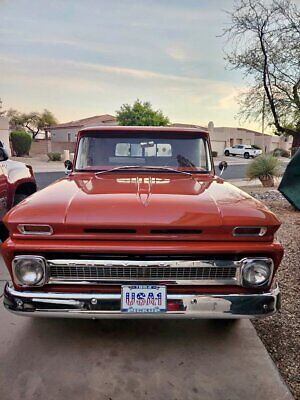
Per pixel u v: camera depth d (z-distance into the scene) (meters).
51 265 2.39
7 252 2.41
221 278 2.42
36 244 2.38
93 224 2.34
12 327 3.12
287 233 6.04
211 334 3.02
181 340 2.93
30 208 2.49
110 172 3.74
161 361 2.65
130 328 3.11
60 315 2.42
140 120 37.69
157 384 2.40
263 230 2.40
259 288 2.45
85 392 2.33
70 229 2.36
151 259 2.37
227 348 2.81
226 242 2.40
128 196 2.70
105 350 2.79
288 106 11.46
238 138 56.28
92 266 2.37
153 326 3.14
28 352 2.75
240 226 2.37
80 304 2.39
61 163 29.94
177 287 2.42
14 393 2.31
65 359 2.67
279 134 12.35
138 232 2.37
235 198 2.79
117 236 2.36
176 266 2.37
